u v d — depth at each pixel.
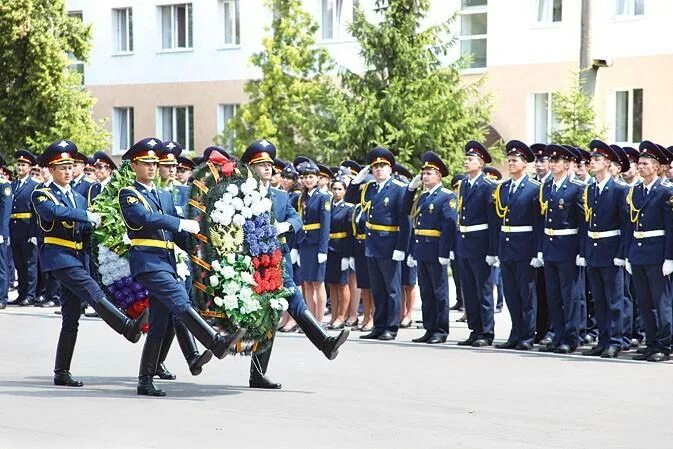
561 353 15.02
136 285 12.36
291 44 33.44
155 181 13.57
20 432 9.70
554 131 28.55
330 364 13.86
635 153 16.19
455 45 31.61
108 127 40.94
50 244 12.20
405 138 29.36
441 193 16.28
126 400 11.29
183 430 9.80
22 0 33.38
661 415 10.61
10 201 20.86
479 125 31.02
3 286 20.84
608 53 30.06
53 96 33.81
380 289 16.61
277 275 11.91
